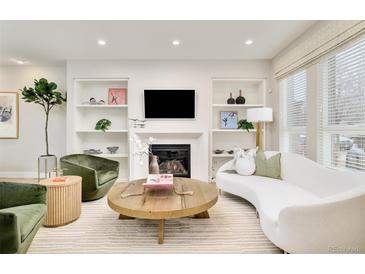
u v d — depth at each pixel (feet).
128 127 13.66
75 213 7.91
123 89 14.46
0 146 14.99
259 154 10.68
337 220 4.65
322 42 8.59
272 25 9.27
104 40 10.73
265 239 6.68
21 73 14.85
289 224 5.04
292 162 9.39
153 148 14.01
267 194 7.52
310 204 4.82
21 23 9.01
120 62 13.51
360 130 7.22
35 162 15.07
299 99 10.98
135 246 6.28
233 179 9.78
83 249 6.13
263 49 12.00
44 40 10.71
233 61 13.64
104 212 8.74
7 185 6.19
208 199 6.94
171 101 13.51
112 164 11.63
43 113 15.05
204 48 11.82
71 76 13.47
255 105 13.75
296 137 11.37
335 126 8.27
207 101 13.64
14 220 4.61
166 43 11.13
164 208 6.19
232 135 14.82
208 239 6.66
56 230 7.22
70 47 11.61
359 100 7.22
